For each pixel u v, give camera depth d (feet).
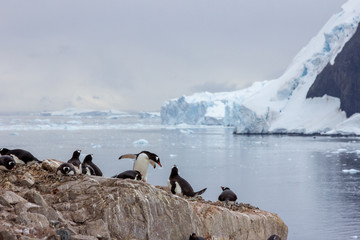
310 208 268.82
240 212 92.27
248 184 366.63
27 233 53.47
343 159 518.37
